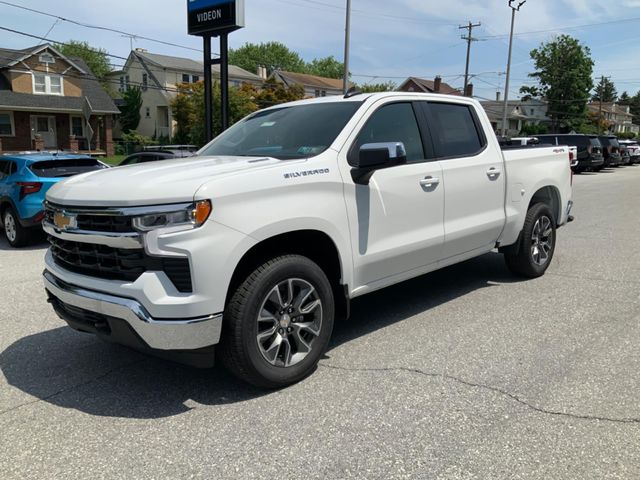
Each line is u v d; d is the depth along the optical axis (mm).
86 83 40938
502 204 5488
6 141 36031
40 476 2732
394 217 4273
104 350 4395
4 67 36500
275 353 3549
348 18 23391
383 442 2971
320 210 3699
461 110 5234
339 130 4098
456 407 3334
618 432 3027
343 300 4031
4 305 5676
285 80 61875
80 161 10031
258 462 2814
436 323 4832
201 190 3121
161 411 3369
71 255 3553
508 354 4121
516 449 2885
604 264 7008
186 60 54406
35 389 3707
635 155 35781
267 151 4270
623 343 4297
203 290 3125
